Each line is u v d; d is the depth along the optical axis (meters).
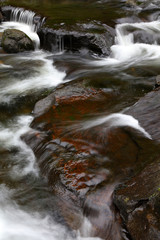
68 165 4.95
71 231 4.23
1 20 15.45
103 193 4.34
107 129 5.81
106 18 13.23
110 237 3.91
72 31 11.41
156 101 6.38
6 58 11.04
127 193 4.01
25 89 8.59
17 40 11.64
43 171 5.19
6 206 4.71
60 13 14.10
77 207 4.38
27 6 15.59
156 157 4.86
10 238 4.11
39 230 4.27
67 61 10.38
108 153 5.14
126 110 6.60
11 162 5.65
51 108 6.78
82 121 6.25
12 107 7.77
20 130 6.64
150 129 5.66
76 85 7.64
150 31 12.41
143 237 3.49
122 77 8.66
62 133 5.83
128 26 12.67
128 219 3.76
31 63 10.34
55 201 4.62
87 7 15.93
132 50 11.30
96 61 10.55
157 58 10.54
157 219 3.47
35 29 13.83
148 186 3.95
